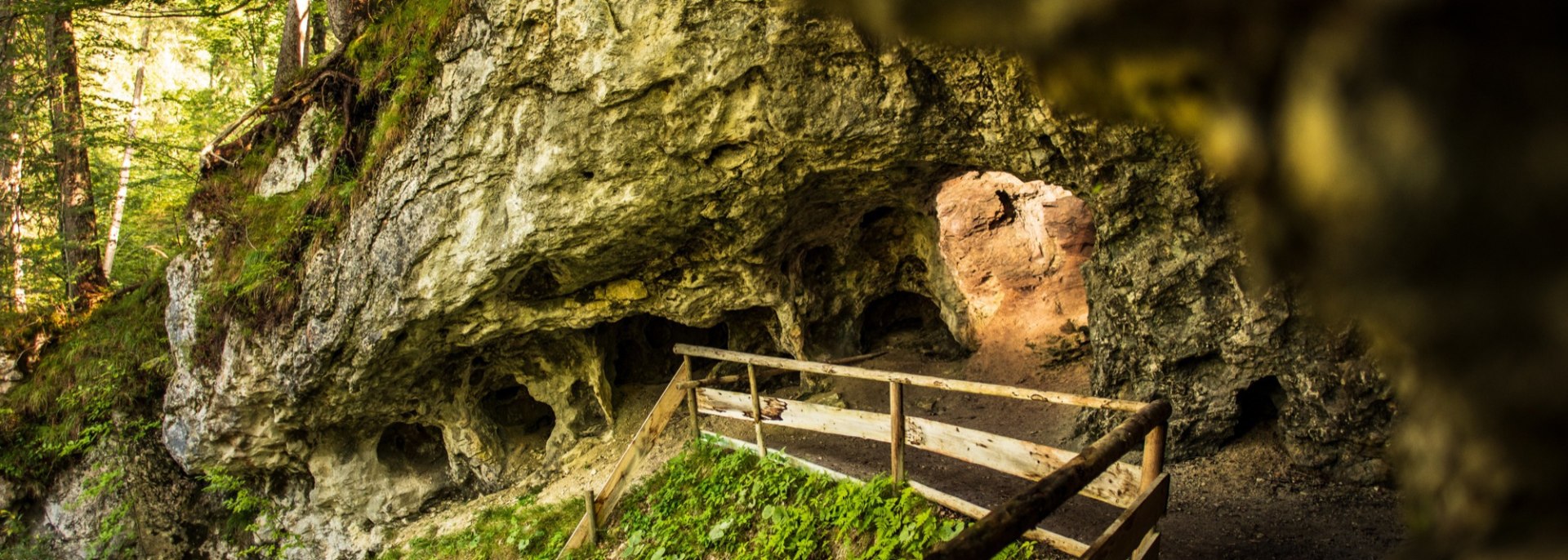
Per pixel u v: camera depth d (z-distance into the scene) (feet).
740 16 18.01
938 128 19.15
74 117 41.14
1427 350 1.67
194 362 30.32
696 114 19.42
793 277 27.89
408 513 31.53
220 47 46.88
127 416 35.83
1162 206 18.89
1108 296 21.01
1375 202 1.47
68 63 40.96
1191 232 18.78
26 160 43.39
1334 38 1.53
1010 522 9.14
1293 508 17.30
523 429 32.83
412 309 23.95
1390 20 1.38
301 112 30.25
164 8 48.62
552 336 28.89
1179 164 17.87
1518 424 1.52
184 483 35.60
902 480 19.77
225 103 46.16
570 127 20.34
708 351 24.77
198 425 30.35
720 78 18.66
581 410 31.30
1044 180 20.22
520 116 20.86
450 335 25.86
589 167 20.66
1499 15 1.28
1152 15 1.85
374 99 26.04
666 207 21.42
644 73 18.98
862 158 20.36
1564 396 1.36
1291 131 1.66
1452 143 1.32
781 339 30.09
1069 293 29.19
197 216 31.35
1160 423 13.79
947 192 31.94
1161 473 13.88
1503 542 1.72
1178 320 19.67
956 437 18.31
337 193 26.25
